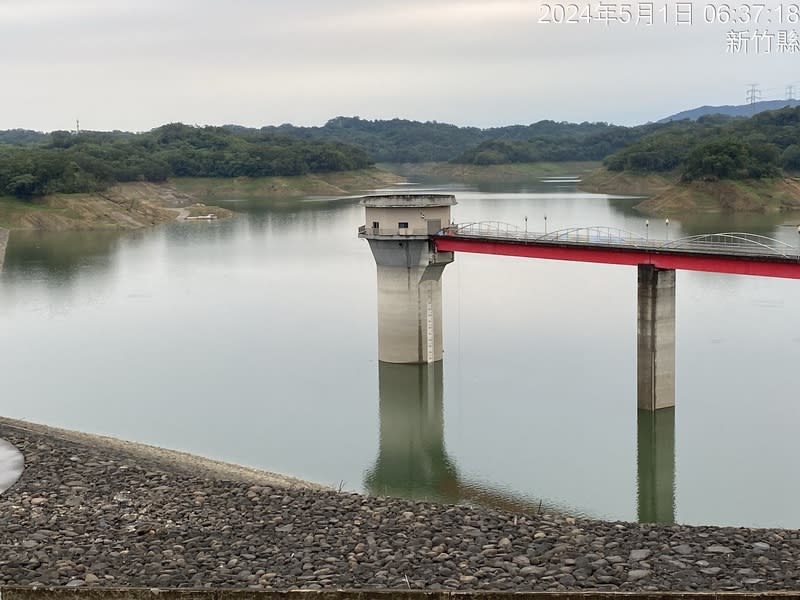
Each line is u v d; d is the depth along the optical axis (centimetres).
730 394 7731
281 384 8412
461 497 5844
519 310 11438
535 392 8038
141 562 3788
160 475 4953
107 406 7719
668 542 3850
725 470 6134
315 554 3834
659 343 7356
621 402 7694
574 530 4031
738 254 6906
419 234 9006
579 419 7294
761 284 12812
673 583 3425
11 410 7600
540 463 6406
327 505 4450
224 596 3425
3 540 4041
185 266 16200
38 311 12156
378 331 9444
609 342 9694
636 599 3269
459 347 9688
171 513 4372
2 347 10038
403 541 3950
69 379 8631
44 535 4088
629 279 13875
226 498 4584
